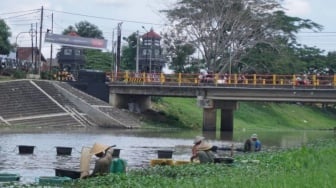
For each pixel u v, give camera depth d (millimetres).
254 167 24000
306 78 71125
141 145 47594
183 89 75000
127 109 79375
